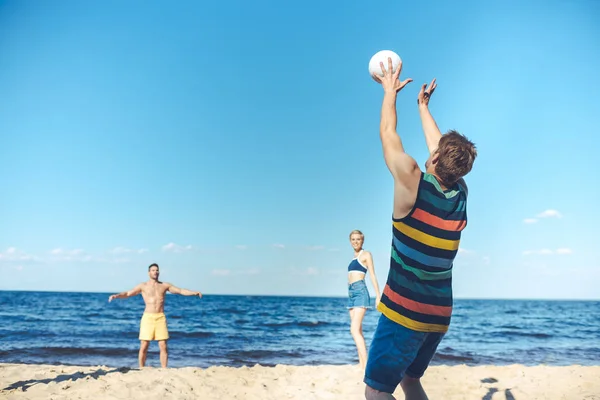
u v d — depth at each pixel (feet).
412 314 8.96
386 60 9.97
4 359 42.93
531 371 28.09
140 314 125.39
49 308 150.00
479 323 120.67
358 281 26.53
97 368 28.35
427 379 25.76
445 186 9.14
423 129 10.92
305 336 76.18
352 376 26.14
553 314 169.99
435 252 8.77
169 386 22.95
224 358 45.39
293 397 21.67
